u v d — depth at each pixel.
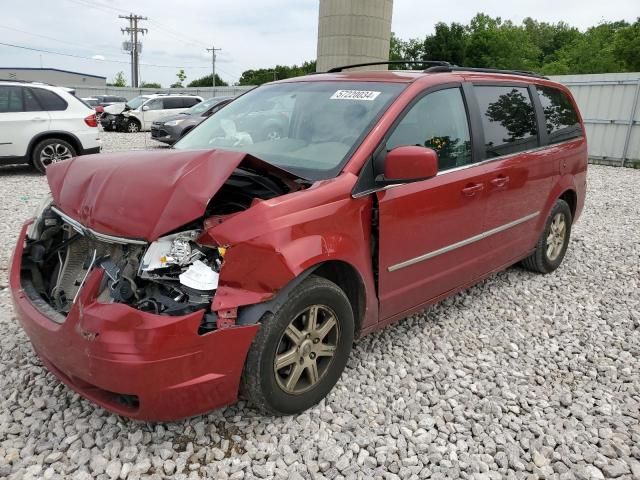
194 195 2.57
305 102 3.78
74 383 2.71
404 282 3.47
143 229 2.54
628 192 10.53
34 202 8.21
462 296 4.83
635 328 4.37
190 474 2.55
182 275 2.54
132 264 2.62
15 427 2.81
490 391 3.35
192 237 2.62
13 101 10.30
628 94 14.39
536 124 4.80
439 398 3.25
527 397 3.31
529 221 4.75
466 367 3.63
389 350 3.78
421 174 3.04
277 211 2.71
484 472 2.67
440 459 2.73
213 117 4.29
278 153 3.45
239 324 2.59
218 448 2.74
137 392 2.41
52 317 2.76
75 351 2.48
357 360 3.61
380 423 2.99
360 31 14.03
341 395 3.21
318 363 3.05
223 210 3.01
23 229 3.40
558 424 3.04
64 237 3.30
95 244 2.88
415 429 2.96
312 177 3.11
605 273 5.61
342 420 2.97
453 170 3.73
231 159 2.76
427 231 3.52
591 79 14.95
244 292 2.59
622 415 3.15
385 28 14.29
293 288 2.73
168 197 2.58
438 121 3.71
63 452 2.68
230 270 2.55
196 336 2.45
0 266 5.21
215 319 2.54
